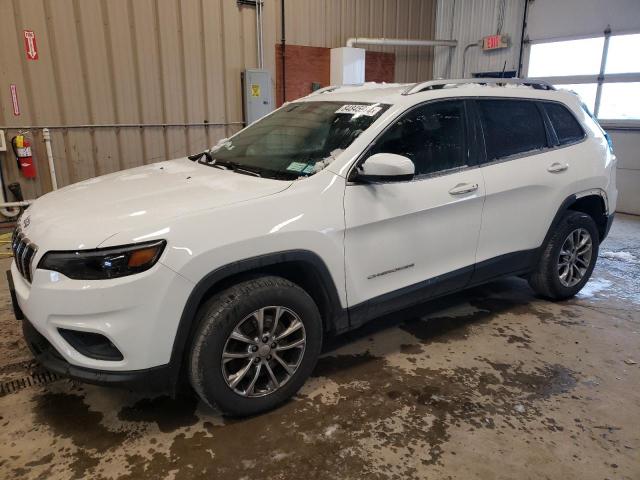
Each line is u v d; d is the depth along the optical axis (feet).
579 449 7.52
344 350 10.34
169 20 21.66
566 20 25.99
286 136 10.19
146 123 22.06
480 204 10.16
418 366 9.76
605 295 13.67
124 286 6.49
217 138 24.26
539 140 11.53
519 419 8.18
